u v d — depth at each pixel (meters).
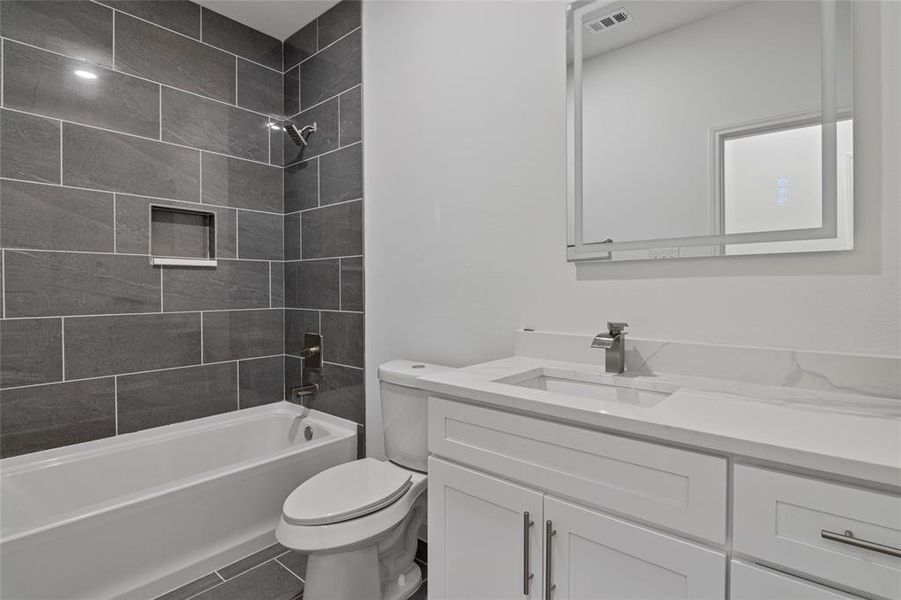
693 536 0.77
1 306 1.71
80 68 1.87
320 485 1.47
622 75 1.32
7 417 1.72
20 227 1.74
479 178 1.67
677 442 0.78
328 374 2.30
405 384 1.61
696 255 1.19
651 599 0.81
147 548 1.51
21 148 1.74
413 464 1.62
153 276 2.10
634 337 1.30
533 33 1.52
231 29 2.36
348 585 1.37
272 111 2.54
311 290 2.40
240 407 2.41
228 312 2.37
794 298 1.07
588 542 0.89
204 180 2.26
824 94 1.01
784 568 0.69
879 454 0.64
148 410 2.09
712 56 1.16
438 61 1.80
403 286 1.95
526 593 0.98
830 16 1.00
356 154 2.14
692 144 1.20
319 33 2.33
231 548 1.73
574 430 0.91
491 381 1.15
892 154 0.95
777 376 1.07
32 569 1.28
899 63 0.94
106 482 1.87
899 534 0.60
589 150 1.38
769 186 1.09
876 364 0.96
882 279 0.97
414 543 1.68
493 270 1.64
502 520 1.03
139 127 2.04
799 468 0.69
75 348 1.88
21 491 1.66
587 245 1.39
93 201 1.92
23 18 1.74
